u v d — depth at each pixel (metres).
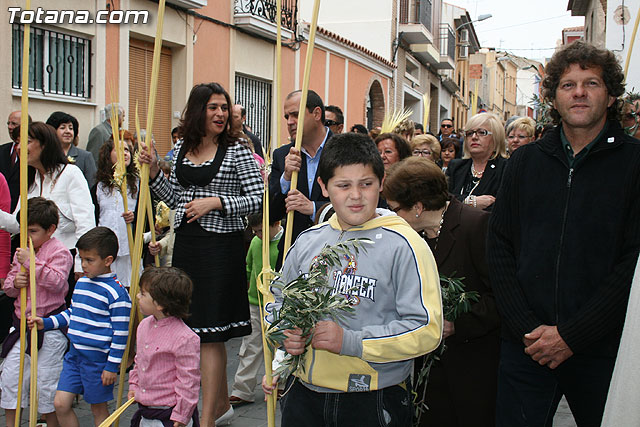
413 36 23.31
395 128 6.53
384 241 2.46
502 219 2.90
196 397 3.55
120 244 5.67
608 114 2.75
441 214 3.18
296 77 14.30
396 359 2.31
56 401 3.91
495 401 3.08
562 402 4.99
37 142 5.07
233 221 4.09
